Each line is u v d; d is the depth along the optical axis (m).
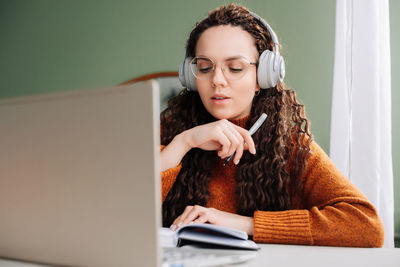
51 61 2.50
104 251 0.43
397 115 1.90
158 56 2.31
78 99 0.44
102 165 0.43
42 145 0.46
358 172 1.70
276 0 2.08
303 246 0.72
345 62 1.75
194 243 0.63
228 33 0.91
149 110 0.40
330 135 1.86
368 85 1.70
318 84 2.01
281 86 1.04
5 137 0.49
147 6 2.34
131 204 0.41
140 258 0.41
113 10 2.39
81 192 0.44
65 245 0.46
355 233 0.73
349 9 1.75
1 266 0.47
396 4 1.92
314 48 2.03
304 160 0.98
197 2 2.27
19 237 0.49
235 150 0.90
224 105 0.93
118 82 2.37
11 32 2.58
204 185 1.01
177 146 0.88
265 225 0.76
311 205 0.95
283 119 1.03
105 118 0.42
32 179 0.47
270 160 0.99
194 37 0.97
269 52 0.93
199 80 0.94
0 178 0.50
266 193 0.98
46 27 2.51
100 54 2.40
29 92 2.54
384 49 1.74
